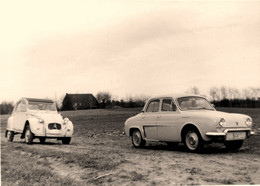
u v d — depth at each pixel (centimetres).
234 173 555
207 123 781
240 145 852
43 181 593
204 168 601
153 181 527
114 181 546
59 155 819
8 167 722
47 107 1330
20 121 1316
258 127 1539
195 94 945
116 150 901
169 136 888
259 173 553
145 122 969
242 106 4278
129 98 6425
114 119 3494
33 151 935
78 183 556
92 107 7525
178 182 514
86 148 988
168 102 919
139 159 717
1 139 1612
